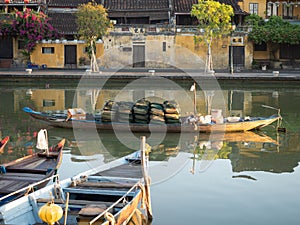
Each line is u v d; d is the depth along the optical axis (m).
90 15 34.19
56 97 26.84
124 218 8.90
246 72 36.12
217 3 33.19
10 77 32.19
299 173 13.17
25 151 15.42
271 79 31.78
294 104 24.95
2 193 10.40
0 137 17.19
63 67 39.03
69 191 10.02
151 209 10.57
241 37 39.19
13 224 8.55
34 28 37.91
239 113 22.36
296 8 43.28
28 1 40.00
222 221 9.99
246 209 10.62
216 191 11.70
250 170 13.43
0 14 37.91
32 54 38.84
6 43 39.28
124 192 9.83
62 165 13.88
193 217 10.19
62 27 39.53
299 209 10.62
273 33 38.38
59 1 41.56
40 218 8.43
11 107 23.56
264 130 18.75
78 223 8.70
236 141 16.91
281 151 15.60
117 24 38.16
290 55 40.12
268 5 43.38
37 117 18.78
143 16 40.44
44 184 11.25
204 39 34.53
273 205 10.84
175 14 39.44
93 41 35.59
